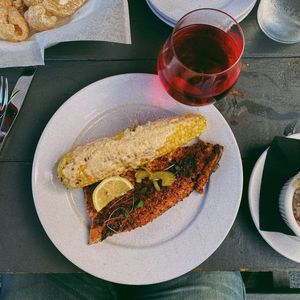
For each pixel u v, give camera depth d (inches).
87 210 32.3
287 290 38.1
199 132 32.8
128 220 32.3
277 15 34.2
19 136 33.9
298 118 35.3
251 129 35.1
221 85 29.5
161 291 41.8
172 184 32.9
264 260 33.5
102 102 33.2
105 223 32.0
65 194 32.3
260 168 33.5
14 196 33.2
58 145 32.5
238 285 41.9
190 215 32.9
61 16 33.9
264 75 35.5
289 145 33.7
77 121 32.9
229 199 32.5
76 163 31.4
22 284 41.2
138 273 31.5
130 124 33.8
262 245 33.6
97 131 33.5
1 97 34.0
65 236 31.5
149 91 33.7
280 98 35.4
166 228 32.6
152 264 31.8
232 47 31.1
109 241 32.1
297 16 34.1
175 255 32.0
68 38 33.1
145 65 35.1
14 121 34.0
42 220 31.2
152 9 34.8
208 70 31.3
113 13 33.6
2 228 32.8
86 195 32.6
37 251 32.8
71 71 34.8
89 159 31.5
